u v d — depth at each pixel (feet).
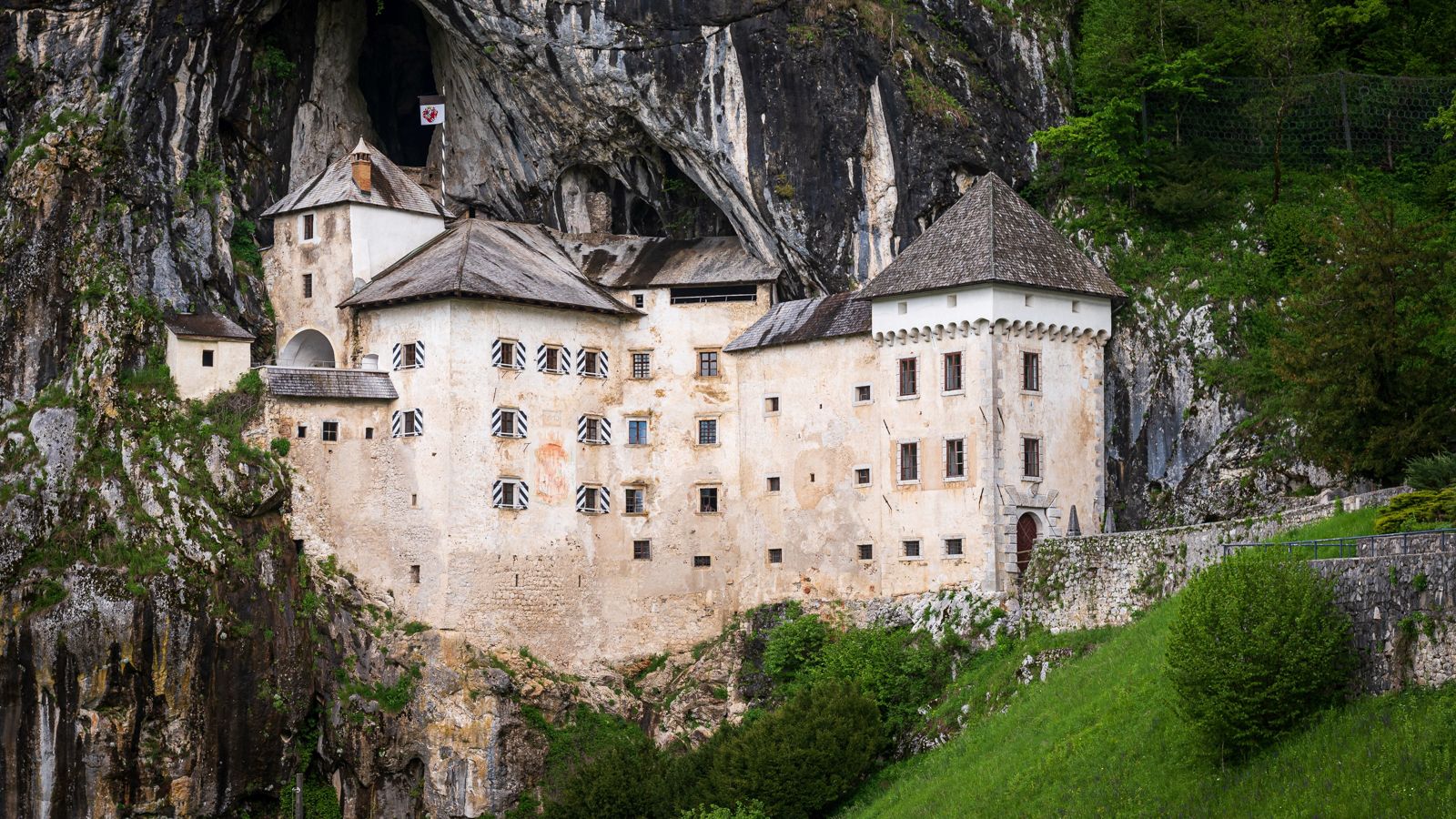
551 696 302.04
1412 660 185.16
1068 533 286.25
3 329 318.24
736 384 317.42
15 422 312.09
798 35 318.65
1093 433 293.02
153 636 289.94
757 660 301.02
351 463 307.17
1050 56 328.90
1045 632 267.18
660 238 339.57
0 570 299.58
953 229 293.43
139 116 323.78
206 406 304.30
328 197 324.39
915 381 291.17
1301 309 256.11
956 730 260.83
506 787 295.69
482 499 303.48
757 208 320.29
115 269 314.55
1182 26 330.75
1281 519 243.81
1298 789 181.57
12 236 320.70
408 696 298.97
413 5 360.28
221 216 328.08
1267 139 321.73
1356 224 268.41
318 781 303.07
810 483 304.50
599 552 315.78
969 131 318.04
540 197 347.97
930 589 285.84
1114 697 226.58
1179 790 195.83
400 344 310.24
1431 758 174.40
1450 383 245.65
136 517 295.07
